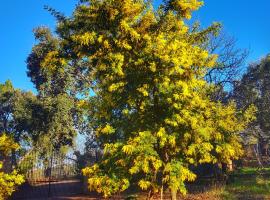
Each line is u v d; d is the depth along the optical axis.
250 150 34.09
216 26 14.31
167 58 12.16
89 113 14.58
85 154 28.50
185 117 12.63
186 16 13.39
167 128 13.02
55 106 30.77
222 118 15.02
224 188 21.86
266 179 24.66
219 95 28.66
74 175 28.91
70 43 13.68
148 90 13.00
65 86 30.92
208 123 14.07
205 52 13.22
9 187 16.36
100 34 12.91
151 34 13.21
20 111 32.25
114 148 12.41
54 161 29.36
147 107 13.13
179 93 12.51
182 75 12.59
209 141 14.33
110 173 12.38
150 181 13.30
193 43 14.28
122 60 12.55
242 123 17.31
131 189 23.98
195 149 13.49
